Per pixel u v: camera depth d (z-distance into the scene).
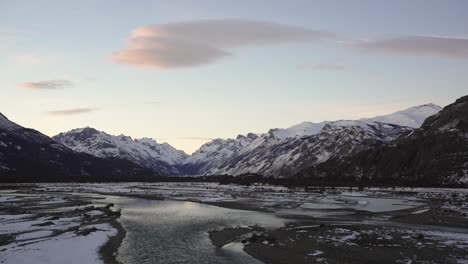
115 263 36.69
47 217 63.94
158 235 52.03
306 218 68.00
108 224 59.00
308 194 126.12
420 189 139.62
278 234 50.91
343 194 124.69
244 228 57.34
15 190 154.75
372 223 60.59
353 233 50.34
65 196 122.94
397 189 142.75
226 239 49.12
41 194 131.50
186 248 44.16
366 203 92.75
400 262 35.69
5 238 45.47
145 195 129.75
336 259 37.38
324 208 83.38
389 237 47.12
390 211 76.19
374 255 38.34
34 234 48.12
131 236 51.12
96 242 44.97
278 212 77.56
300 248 42.22
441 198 102.38
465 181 153.50
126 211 80.69
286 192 138.38
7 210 75.00
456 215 67.25
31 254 38.06
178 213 76.81
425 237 46.91
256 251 41.62
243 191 147.38
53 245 42.25
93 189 168.25
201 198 113.75
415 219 63.75
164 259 39.25
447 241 44.34
